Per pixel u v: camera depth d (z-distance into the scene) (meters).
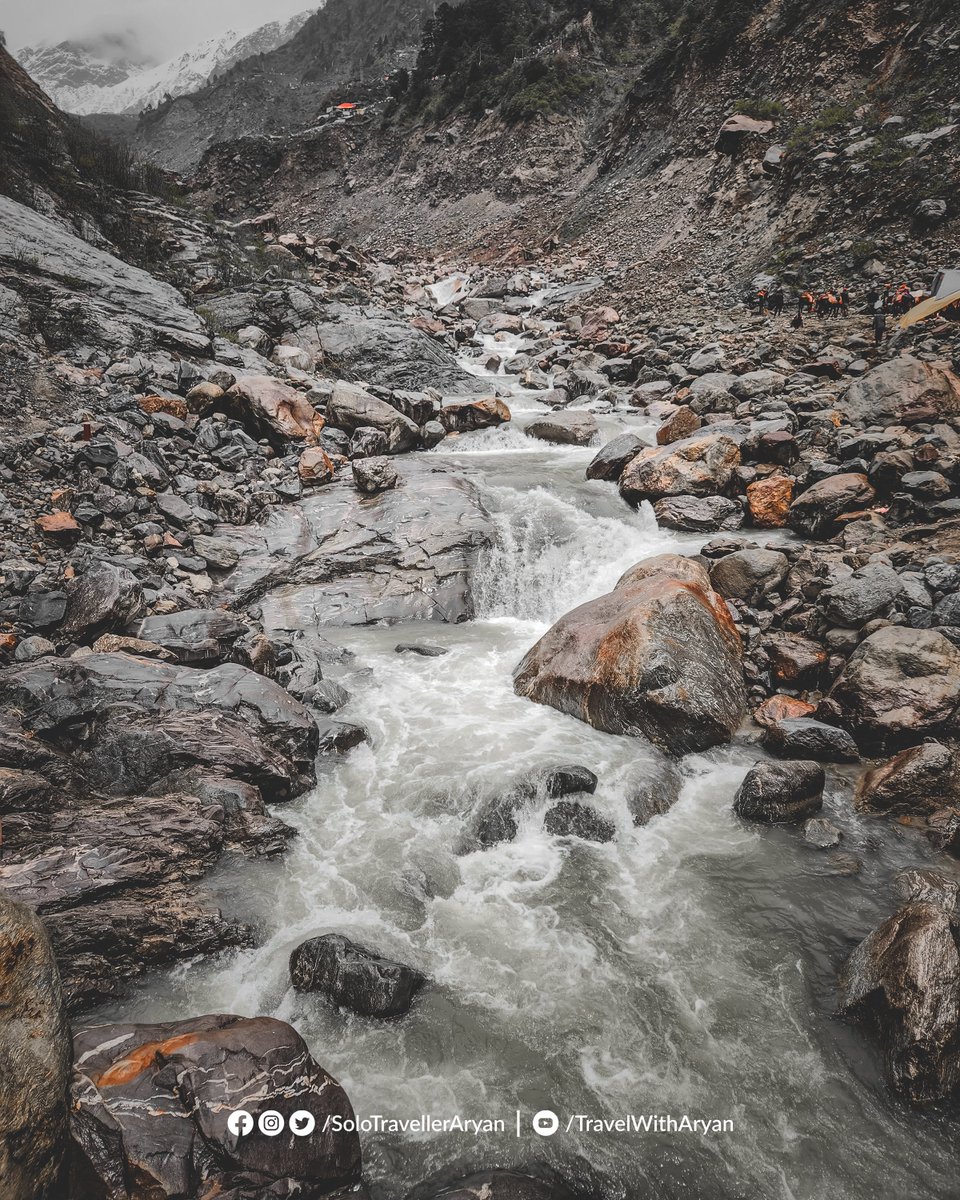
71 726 6.52
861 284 23.08
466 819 6.50
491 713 8.10
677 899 5.71
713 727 7.45
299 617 10.23
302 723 7.06
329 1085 3.94
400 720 8.00
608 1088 4.32
